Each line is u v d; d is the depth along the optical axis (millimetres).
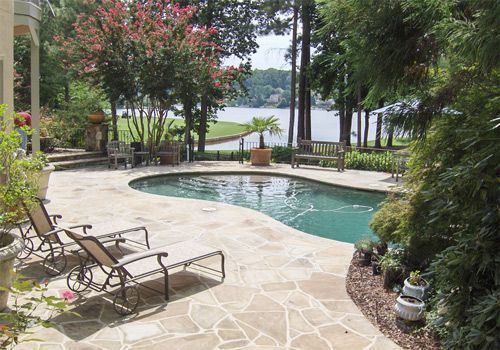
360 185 12461
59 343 3846
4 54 7211
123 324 4234
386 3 3635
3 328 2428
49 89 19703
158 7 15500
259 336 4098
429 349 3867
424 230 4602
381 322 4367
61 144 16969
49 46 18859
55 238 5504
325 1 4016
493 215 3090
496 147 2996
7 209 4754
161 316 4426
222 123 47531
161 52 14680
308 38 20578
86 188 11016
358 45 3992
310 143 15945
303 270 5812
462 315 3355
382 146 21906
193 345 3900
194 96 15766
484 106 3418
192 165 15695
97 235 5707
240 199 11430
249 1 20359
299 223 9352
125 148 15234
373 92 4148
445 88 3801
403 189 5434
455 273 3357
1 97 7266
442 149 4004
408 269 5141
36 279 5184
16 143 4570
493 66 3076
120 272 4422
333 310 4660
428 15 3527
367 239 6109
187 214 8742
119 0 15336
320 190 12578
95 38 14719
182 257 5141
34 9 8914
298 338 4078
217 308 4645
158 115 16594
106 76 15055
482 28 2869
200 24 20172
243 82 22516
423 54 3838
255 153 15953
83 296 4793
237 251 6547
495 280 3020
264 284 5316
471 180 3191
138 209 9062
